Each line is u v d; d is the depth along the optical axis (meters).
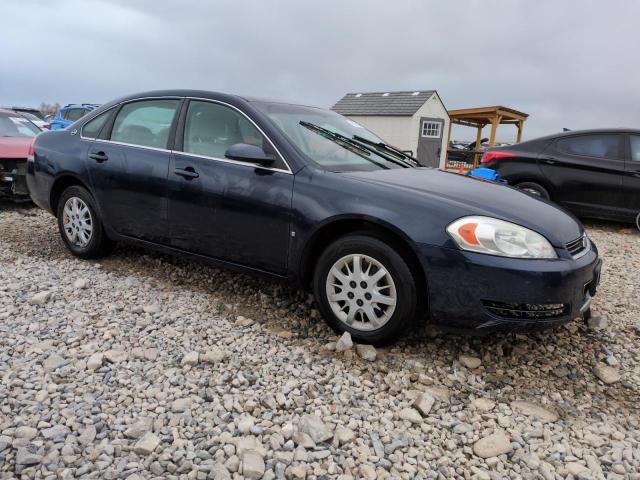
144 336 3.18
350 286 3.13
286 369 2.87
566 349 3.32
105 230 4.42
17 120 8.36
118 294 3.84
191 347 3.07
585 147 7.51
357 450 2.25
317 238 3.24
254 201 3.41
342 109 23.20
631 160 7.19
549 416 2.58
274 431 2.33
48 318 3.35
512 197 3.31
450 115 22.84
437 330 3.12
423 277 2.97
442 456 2.26
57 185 4.69
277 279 3.48
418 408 2.57
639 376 3.05
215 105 3.83
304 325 3.47
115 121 4.37
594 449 2.36
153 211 3.99
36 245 5.14
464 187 3.38
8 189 6.87
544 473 2.18
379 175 3.37
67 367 2.75
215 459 2.13
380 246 2.97
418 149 21.39
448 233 2.82
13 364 2.76
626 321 3.81
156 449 2.17
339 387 2.72
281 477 2.06
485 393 2.77
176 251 3.99
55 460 2.06
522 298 2.73
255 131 3.56
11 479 1.95
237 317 3.53
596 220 8.41
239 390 2.65
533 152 7.82
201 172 3.69
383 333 3.03
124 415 2.38
